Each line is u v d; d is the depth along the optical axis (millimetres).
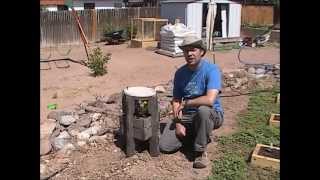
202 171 4980
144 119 5199
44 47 23547
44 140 5621
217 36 21047
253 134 6066
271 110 7504
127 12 26422
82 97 9719
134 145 5398
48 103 8992
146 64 15188
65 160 5301
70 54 19500
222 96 8680
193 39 5184
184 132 5336
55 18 23969
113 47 21531
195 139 5121
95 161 5289
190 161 5254
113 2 35312
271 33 21781
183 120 5375
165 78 12258
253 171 4910
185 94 5430
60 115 6863
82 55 18953
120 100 8172
